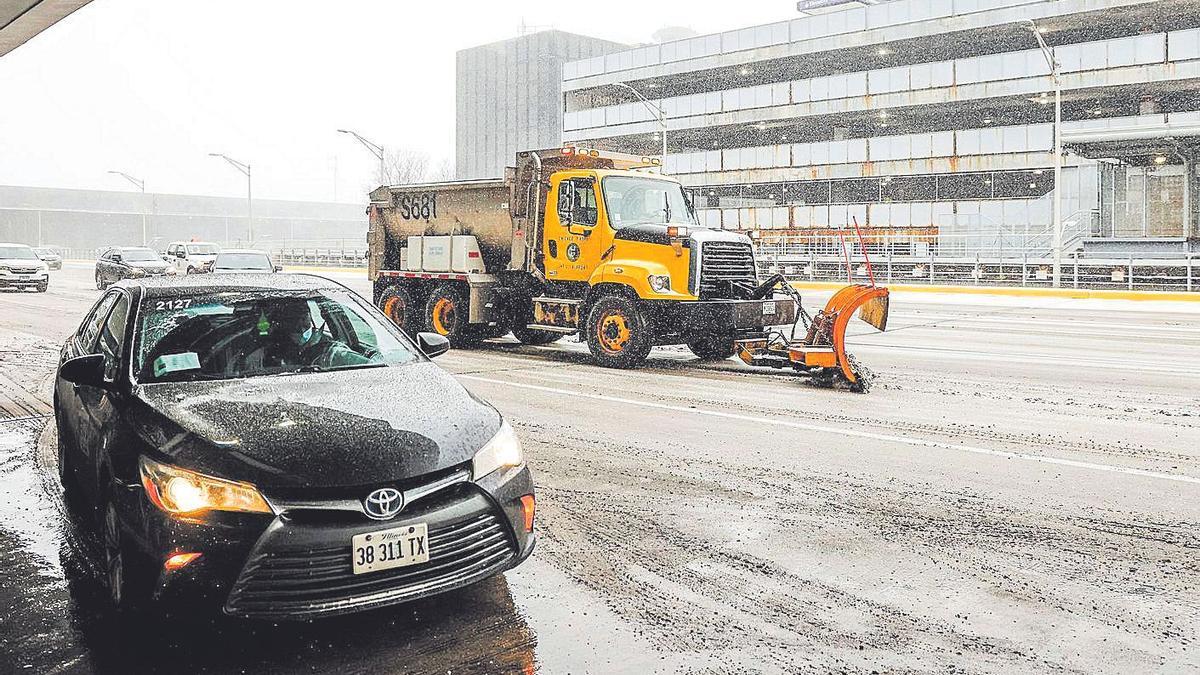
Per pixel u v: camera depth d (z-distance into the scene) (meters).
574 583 4.56
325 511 3.74
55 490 6.12
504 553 4.17
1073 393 10.12
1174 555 4.92
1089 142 31.64
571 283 13.35
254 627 4.07
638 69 58.66
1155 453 7.20
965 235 42.91
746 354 12.23
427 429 4.18
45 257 53.16
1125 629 4.02
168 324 5.11
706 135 57.44
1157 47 39.50
